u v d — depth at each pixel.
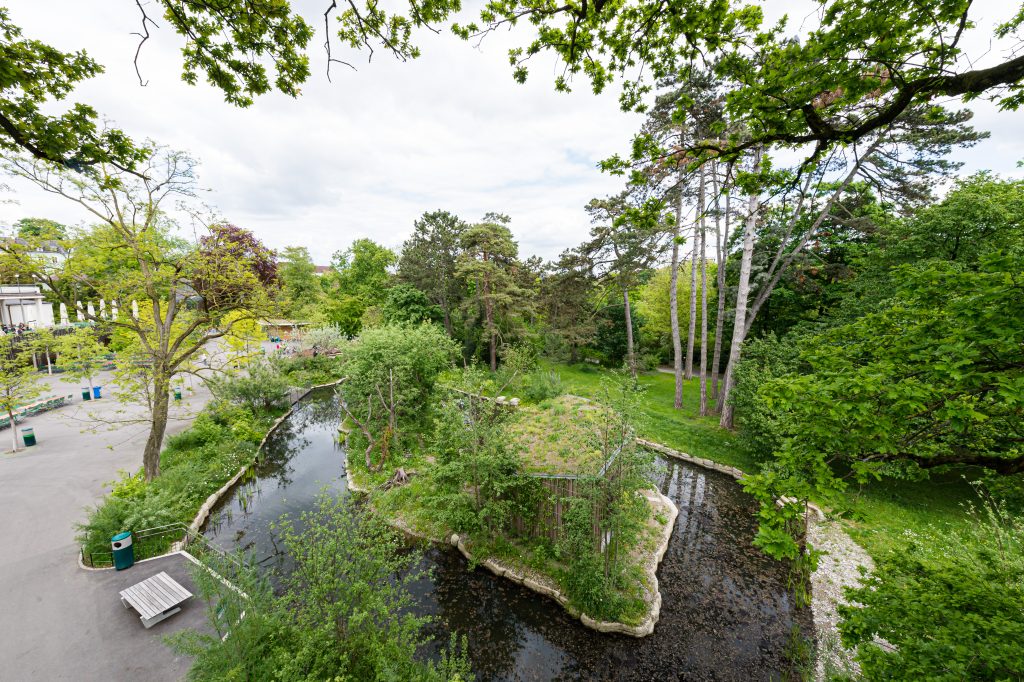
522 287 33.72
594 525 9.57
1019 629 3.88
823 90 4.32
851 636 5.16
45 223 12.65
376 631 6.89
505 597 10.23
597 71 5.45
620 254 23.48
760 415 15.63
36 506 12.53
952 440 5.30
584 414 13.62
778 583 10.82
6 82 4.23
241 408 22.27
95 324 15.02
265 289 16.67
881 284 15.88
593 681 8.20
